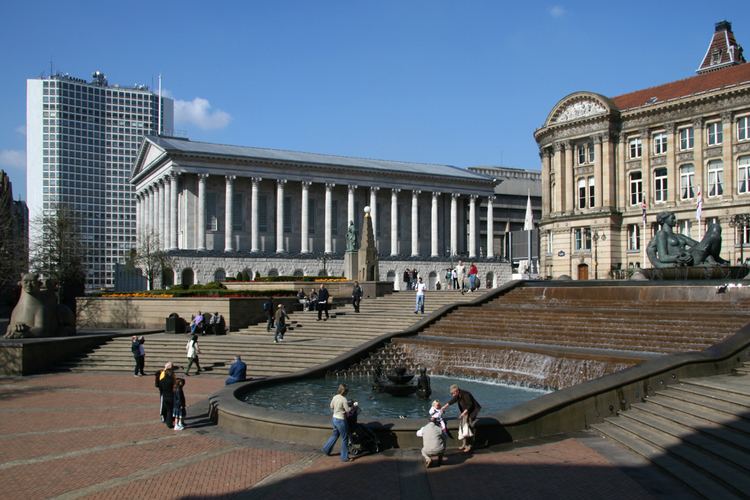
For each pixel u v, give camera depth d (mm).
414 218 107750
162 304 47625
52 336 38188
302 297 50031
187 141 102938
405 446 18391
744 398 18281
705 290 35156
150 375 33750
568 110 87438
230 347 37750
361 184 103312
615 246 82500
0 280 63906
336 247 103875
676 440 16797
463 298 49219
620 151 83562
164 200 95250
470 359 32250
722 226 73625
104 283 177875
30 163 173000
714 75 79188
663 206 79188
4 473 16531
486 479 15359
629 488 14258
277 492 14883
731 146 73375
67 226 72500
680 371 21359
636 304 37125
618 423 19234
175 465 17125
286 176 97438
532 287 43781
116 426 21812
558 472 15609
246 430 20484
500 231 140625
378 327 41594
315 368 31672
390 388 27344
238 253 92062
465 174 115438
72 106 175375
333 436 17781
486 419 18578
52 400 26812
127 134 183125
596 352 28000
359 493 14703
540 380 28750
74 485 15539
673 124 78562
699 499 13430
